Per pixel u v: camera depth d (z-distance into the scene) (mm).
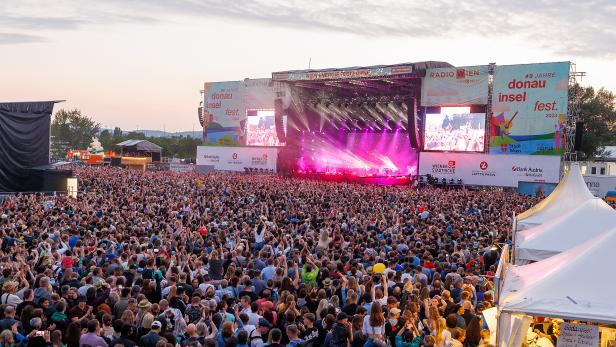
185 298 10648
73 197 32656
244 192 38594
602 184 60969
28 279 12305
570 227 13789
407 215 28156
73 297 10266
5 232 17672
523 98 53469
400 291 11656
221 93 73125
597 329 8711
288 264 14875
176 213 25672
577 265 8625
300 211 28328
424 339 9234
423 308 10977
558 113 52188
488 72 54781
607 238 8922
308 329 9312
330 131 68312
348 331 8953
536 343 10148
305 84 64000
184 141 135375
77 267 14227
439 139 57156
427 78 57375
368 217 26453
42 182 40781
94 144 94750
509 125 54094
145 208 27500
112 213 23859
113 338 8734
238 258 14805
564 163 52406
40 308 9109
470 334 9727
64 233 17844
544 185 52531
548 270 9156
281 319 10172
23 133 41688
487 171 55000
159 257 13859
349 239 19203
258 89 70188
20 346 8398
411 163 64188
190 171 73438
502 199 40531
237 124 72000
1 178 40781
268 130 69438
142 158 84125
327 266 13375
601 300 7996
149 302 10148
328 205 32344
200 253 15172
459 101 56094
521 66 53531
